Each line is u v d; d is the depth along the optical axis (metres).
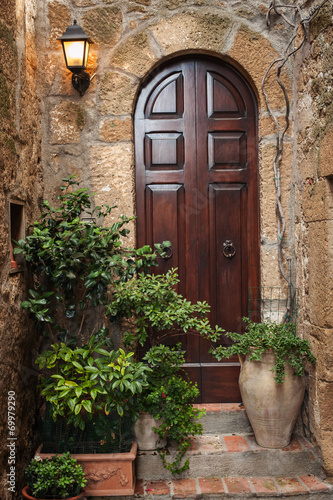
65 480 2.32
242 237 3.26
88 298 3.07
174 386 2.73
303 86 2.95
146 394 2.76
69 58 2.92
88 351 2.60
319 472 2.75
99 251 2.76
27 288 2.76
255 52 3.11
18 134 2.61
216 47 3.11
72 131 3.12
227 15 3.10
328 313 2.65
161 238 3.27
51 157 3.12
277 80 2.99
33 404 2.83
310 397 2.87
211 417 3.06
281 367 2.66
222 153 3.26
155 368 2.86
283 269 3.15
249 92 3.25
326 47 2.58
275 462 2.77
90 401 2.50
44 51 3.10
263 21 3.11
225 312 3.26
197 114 3.26
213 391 3.24
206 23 3.10
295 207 3.12
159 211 3.27
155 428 2.74
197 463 2.78
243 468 2.78
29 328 2.78
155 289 2.67
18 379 2.56
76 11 3.11
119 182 3.10
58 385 2.49
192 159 3.26
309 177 2.85
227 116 3.26
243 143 3.27
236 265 3.26
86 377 2.56
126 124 3.11
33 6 3.00
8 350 2.40
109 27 3.11
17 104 2.61
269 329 2.84
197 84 3.25
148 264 2.90
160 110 3.25
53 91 3.12
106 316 3.02
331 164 2.51
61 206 3.07
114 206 2.88
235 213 3.25
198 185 3.26
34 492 2.29
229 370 3.24
